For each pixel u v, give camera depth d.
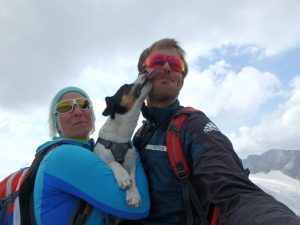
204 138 0.65
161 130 0.77
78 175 0.73
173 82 0.81
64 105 0.89
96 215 0.74
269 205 0.46
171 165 0.70
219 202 0.54
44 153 0.81
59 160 0.74
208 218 0.64
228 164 0.57
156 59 0.82
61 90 0.94
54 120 0.94
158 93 0.81
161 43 0.86
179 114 0.73
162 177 0.72
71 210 0.73
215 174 0.57
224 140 0.64
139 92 0.82
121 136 0.82
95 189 0.73
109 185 0.74
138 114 0.84
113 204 0.72
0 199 0.78
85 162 0.75
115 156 0.80
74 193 0.72
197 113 0.72
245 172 0.60
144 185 0.75
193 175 0.66
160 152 0.74
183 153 0.68
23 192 0.74
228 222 0.50
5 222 0.76
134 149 0.82
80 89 0.95
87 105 0.92
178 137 0.70
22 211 0.73
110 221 0.77
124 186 0.74
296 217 0.42
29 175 0.76
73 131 0.90
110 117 0.85
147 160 0.77
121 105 0.83
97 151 0.83
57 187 0.73
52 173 0.73
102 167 0.77
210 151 0.61
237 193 0.51
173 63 0.81
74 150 0.76
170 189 0.71
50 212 0.72
